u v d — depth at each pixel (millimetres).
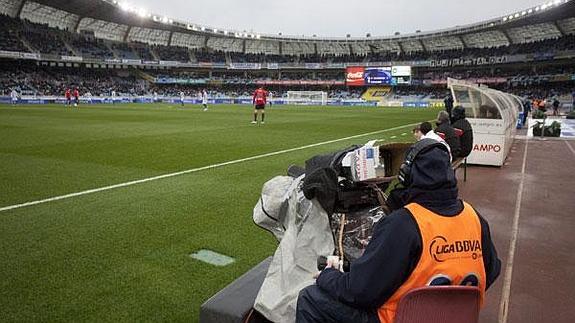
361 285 1977
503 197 7742
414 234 1903
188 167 9469
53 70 58312
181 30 70500
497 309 3658
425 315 1916
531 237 5516
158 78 68625
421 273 1917
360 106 53312
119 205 6359
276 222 3023
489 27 62031
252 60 77750
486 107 11000
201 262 4375
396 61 68875
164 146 12750
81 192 7043
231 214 6012
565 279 4250
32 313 3344
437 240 1930
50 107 36969
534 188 8516
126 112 30891
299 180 2926
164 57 69812
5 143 12805
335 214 2904
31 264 4238
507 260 4738
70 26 62469
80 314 3346
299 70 72812
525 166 11234
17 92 46406
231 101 59500
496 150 10977
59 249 4633
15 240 4871
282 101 59531
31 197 6680
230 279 4004
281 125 21250
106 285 3826
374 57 72875
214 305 2945
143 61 63875
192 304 3531
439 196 1990
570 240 5406
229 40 79750
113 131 16938
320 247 2600
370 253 1980
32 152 11141
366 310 2104
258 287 3203
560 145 16016
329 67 69562
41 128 17719
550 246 5188
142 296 3645
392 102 56375
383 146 3039
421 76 65062
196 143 13562
